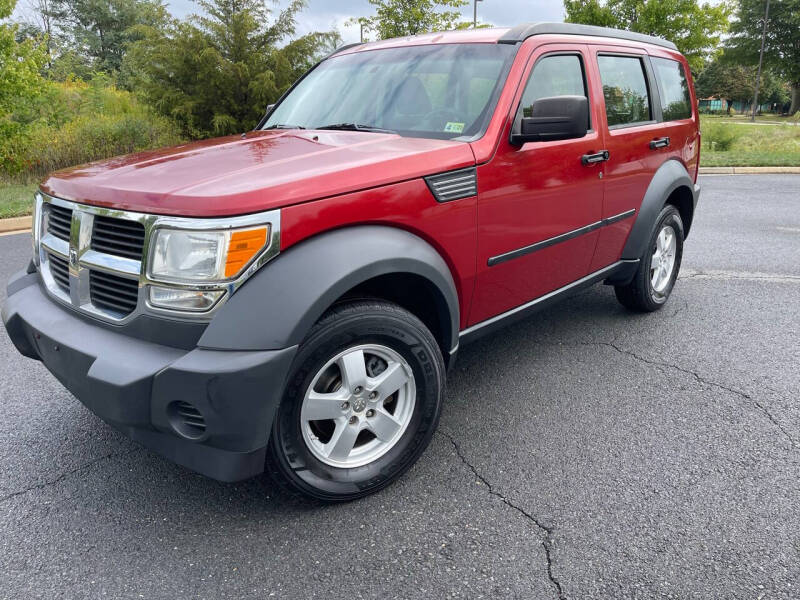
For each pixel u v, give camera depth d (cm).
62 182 256
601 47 381
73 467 280
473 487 262
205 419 207
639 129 400
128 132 1389
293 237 216
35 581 212
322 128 332
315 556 222
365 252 228
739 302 499
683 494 254
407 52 355
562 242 342
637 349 407
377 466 255
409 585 208
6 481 269
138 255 217
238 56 1558
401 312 246
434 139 290
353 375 238
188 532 236
